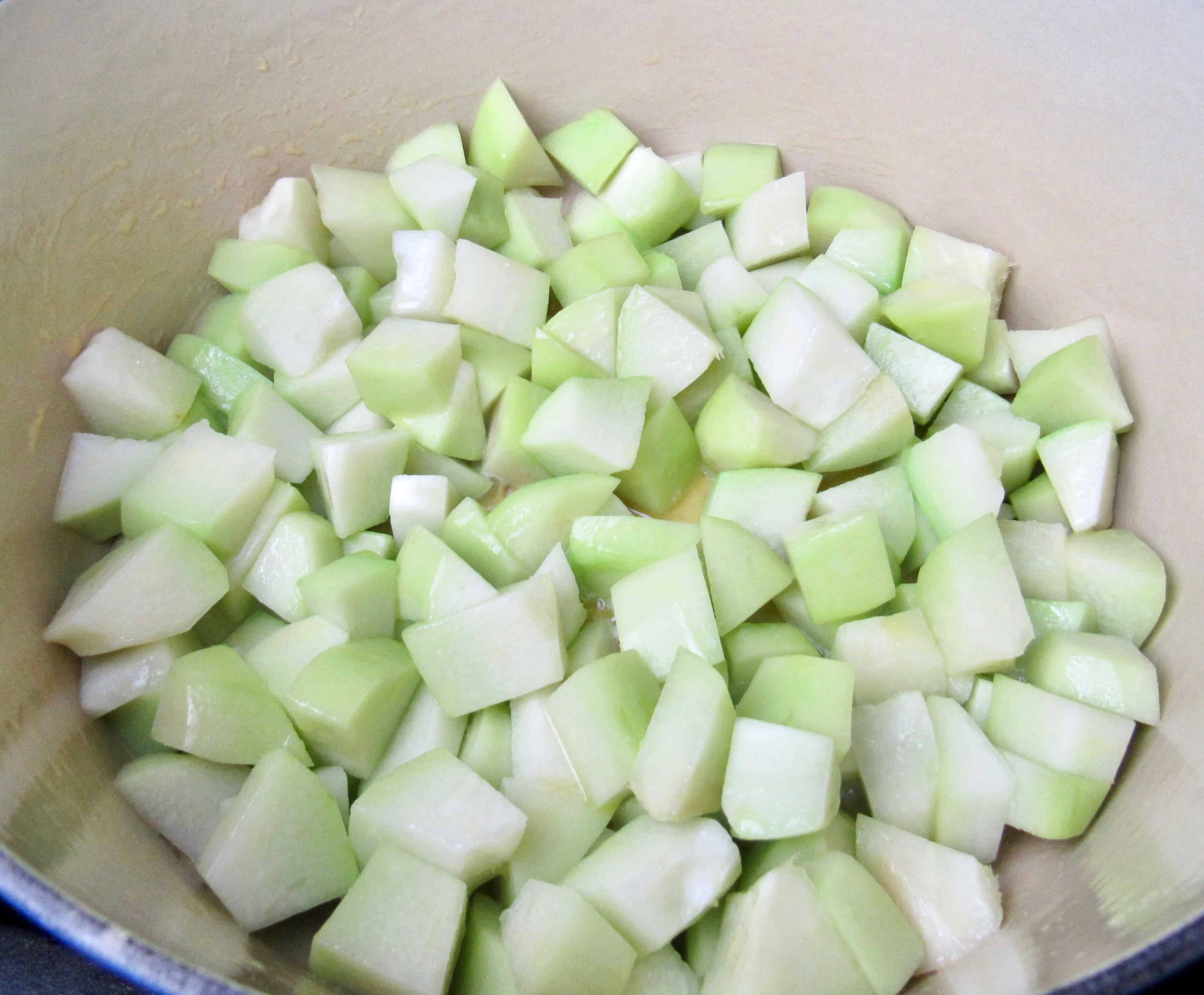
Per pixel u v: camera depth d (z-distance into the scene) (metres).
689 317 0.26
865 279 0.27
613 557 0.23
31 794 0.19
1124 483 0.24
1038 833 0.21
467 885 0.19
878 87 0.27
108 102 0.24
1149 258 0.24
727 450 0.25
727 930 0.19
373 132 0.28
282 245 0.26
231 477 0.23
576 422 0.24
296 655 0.22
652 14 0.27
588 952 0.18
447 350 0.24
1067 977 0.17
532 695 0.22
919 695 0.21
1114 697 0.21
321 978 0.19
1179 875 0.18
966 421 0.26
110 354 0.24
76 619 0.21
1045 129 0.25
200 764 0.21
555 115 0.29
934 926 0.20
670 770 0.20
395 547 0.24
